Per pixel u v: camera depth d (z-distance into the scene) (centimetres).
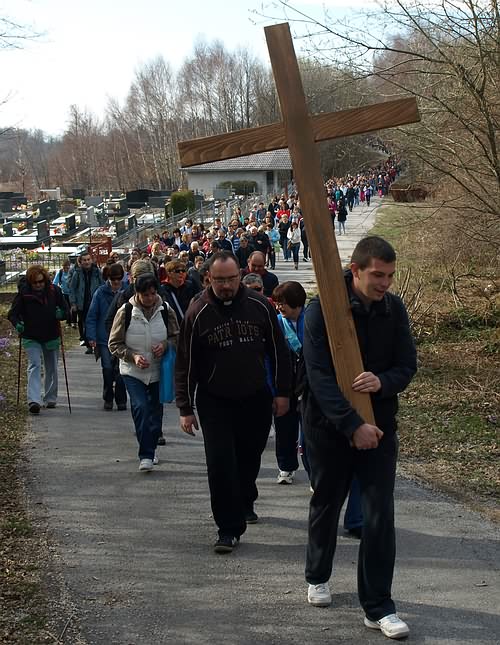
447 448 779
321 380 420
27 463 769
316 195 430
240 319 538
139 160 9362
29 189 10088
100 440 855
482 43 996
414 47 1014
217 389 541
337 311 420
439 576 499
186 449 816
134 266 858
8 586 491
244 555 541
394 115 434
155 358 730
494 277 1401
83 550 553
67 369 1292
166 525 601
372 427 410
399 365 426
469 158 1070
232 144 442
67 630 438
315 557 455
